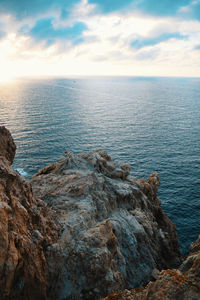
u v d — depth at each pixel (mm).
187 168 65125
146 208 23438
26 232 8789
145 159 72125
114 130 108375
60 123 116188
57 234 11719
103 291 9758
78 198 16797
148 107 185125
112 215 17344
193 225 39688
